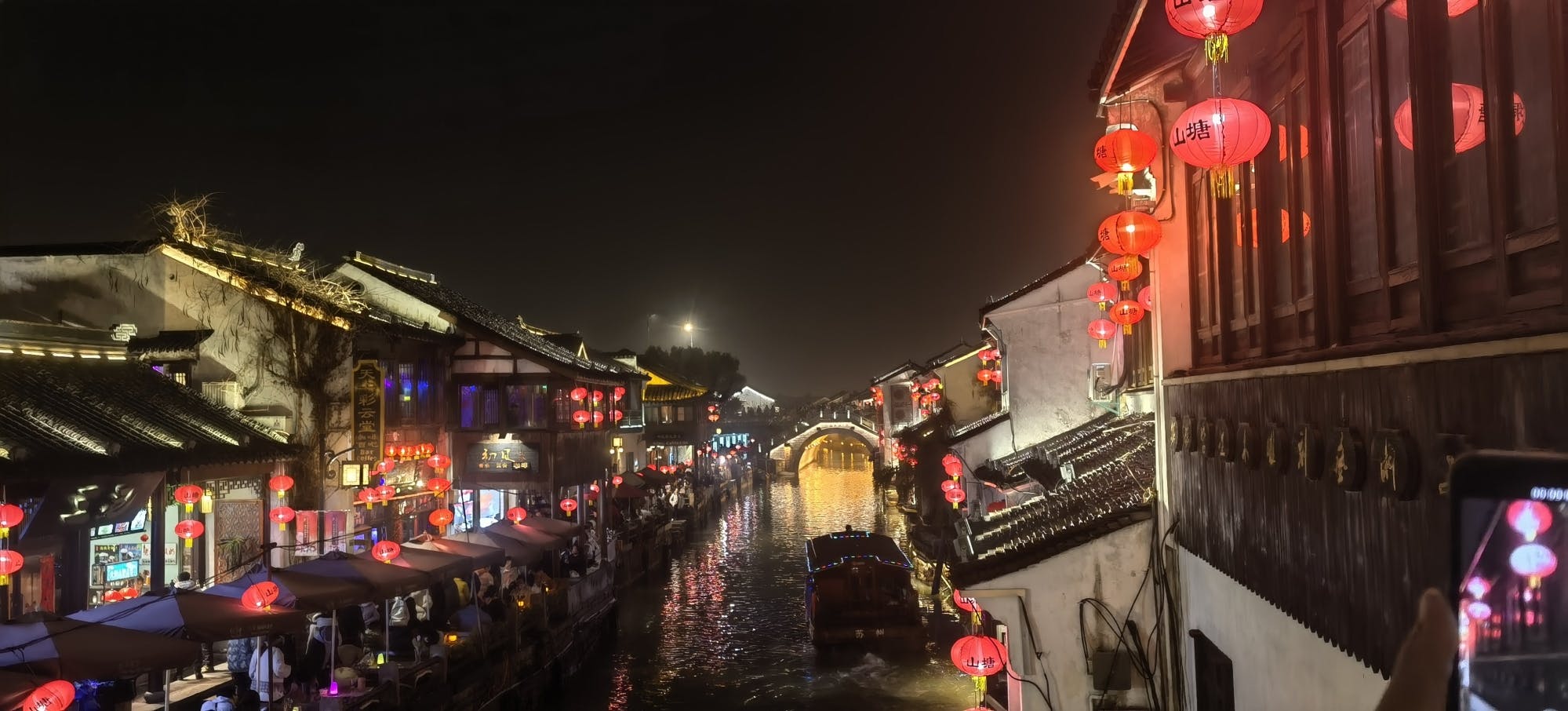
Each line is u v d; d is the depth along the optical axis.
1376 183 5.30
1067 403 23.88
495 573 24.59
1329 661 5.88
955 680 23.36
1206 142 5.93
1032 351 24.14
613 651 27.31
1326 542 5.75
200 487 17.80
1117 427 15.91
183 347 21.14
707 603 33.47
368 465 23.09
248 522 19.98
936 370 42.28
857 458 110.56
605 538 32.97
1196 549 8.81
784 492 80.19
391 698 16.06
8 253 22.45
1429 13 4.63
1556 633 1.71
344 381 23.41
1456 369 4.14
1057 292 24.09
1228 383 7.80
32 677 10.24
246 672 15.95
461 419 29.84
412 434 27.00
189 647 11.91
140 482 16.02
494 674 19.72
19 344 17.41
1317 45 6.14
